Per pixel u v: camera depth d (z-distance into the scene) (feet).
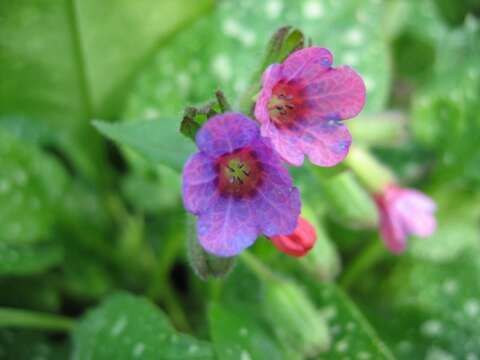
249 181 0.25
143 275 0.48
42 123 0.49
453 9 0.59
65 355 0.42
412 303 0.45
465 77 0.46
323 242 0.34
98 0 0.44
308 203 0.41
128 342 0.35
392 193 0.38
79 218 0.47
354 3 0.48
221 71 0.46
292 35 0.26
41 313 0.44
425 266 0.46
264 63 0.27
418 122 0.47
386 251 0.46
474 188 0.47
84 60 0.46
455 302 0.45
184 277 0.50
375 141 0.39
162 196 0.46
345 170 0.31
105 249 0.47
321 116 0.25
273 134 0.24
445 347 0.43
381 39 0.47
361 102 0.25
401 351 0.43
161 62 0.47
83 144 0.49
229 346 0.34
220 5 0.48
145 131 0.33
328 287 0.38
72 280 0.45
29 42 0.44
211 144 0.23
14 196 0.43
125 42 0.47
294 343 0.34
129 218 0.47
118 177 0.52
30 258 0.42
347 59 0.47
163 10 0.46
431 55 0.54
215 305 0.36
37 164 0.45
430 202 0.39
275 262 0.40
